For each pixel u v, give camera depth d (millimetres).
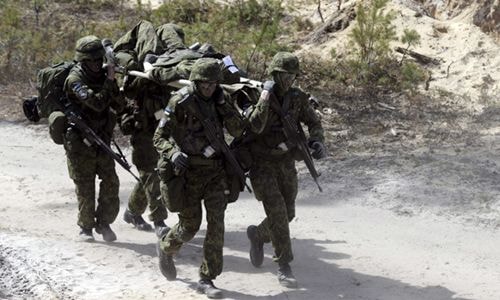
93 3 32375
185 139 10453
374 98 21750
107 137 13102
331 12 28422
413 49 23719
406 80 21922
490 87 21625
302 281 11469
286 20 28516
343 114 20656
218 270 10781
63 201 16156
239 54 23969
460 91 21828
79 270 11945
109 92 12523
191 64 12078
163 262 11328
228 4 30094
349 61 23281
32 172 18328
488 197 14500
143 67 13250
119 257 12570
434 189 15141
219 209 10586
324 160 17594
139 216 14219
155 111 12797
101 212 13344
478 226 13594
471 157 16438
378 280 11461
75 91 12391
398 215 14414
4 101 24484
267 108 10594
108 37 27531
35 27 29641
